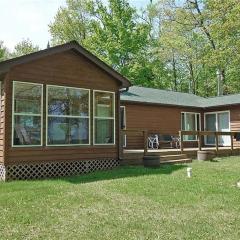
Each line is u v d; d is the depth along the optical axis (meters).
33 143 11.59
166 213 6.79
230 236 5.45
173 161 15.17
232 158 17.61
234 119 21.62
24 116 11.40
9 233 5.66
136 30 33.16
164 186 9.44
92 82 13.28
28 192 8.70
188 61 37.44
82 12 38.00
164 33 35.84
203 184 9.76
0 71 10.68
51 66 12.09
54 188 9.24
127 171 12.62
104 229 5.82
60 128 12.33
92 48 32.75
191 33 36.00
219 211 6.92
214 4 28.75
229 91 33.44
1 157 11.10
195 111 22.98
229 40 28.64
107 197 8.16
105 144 13.55
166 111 21.27
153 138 19.86
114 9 32.75
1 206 7.37
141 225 6.01
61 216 6.61
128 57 33.25
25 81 11.38
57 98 12.30
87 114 13.14
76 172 12.57
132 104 19.52
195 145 22.64
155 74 35.69
